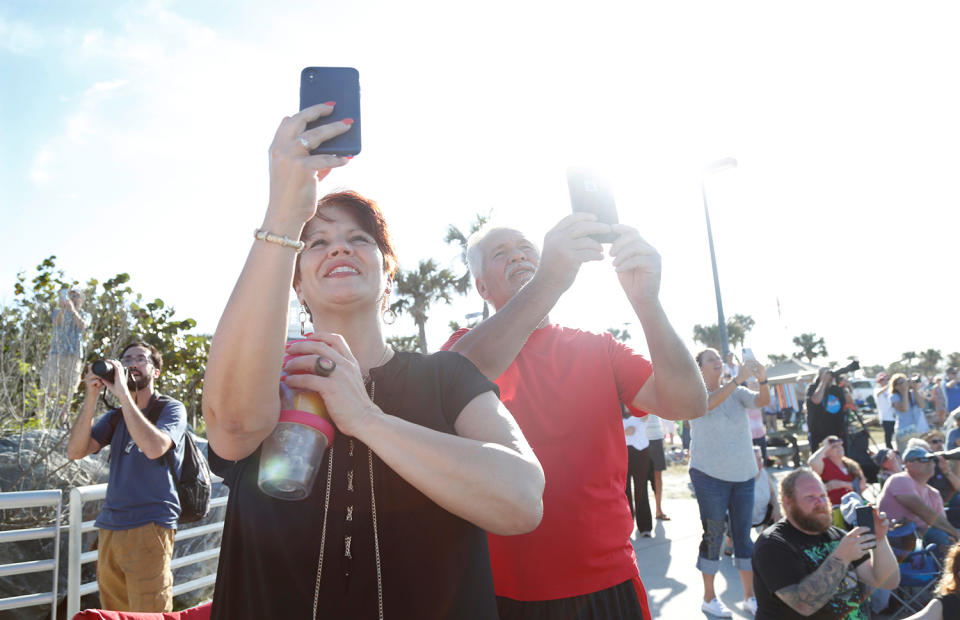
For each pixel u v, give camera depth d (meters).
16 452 4.96
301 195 0.89
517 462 1.00
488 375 1.54
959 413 6.45
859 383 27.00
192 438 3.81
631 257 1.58
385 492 1.07
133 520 3.46
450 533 1.07
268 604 1.02
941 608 2.81
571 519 1.92
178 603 4.64
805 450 13.02
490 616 1.07
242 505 1.08
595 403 2.03
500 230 2.37
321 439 0.97
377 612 1.02
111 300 8.12
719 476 4.53
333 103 0.96
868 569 3.22
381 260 1.22
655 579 5.41
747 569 4.55
